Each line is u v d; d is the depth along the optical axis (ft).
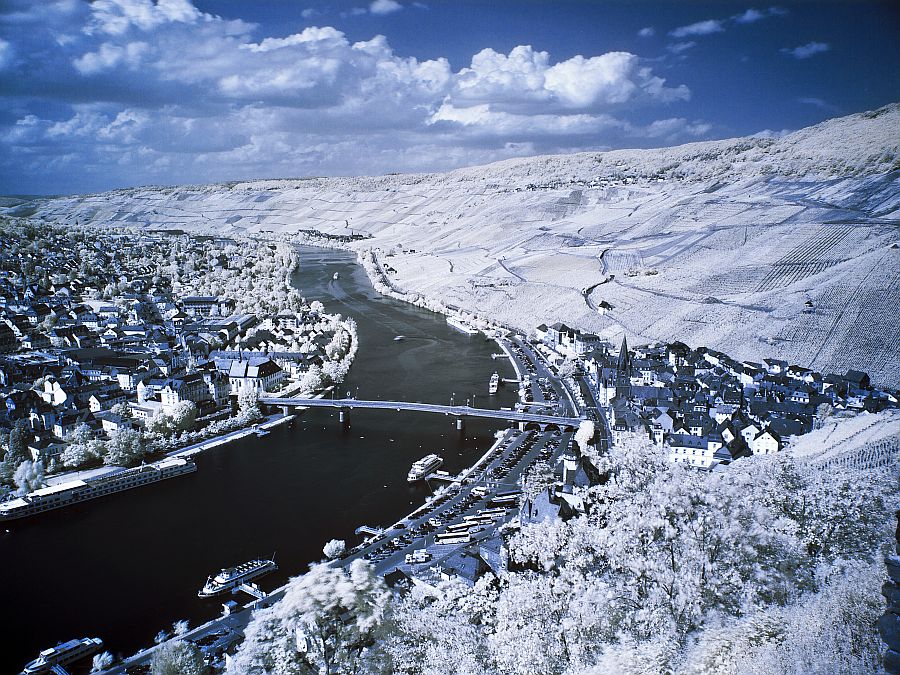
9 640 445.37
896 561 178.60
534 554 408.26
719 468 641.81
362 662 257.14
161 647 391.04
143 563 537.24
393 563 511.40
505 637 291.79
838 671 203.41
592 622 282.15
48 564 538.06
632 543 310.45
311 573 268.00
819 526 317.01
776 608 257.55
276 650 252.83
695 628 260.62
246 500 653.30
